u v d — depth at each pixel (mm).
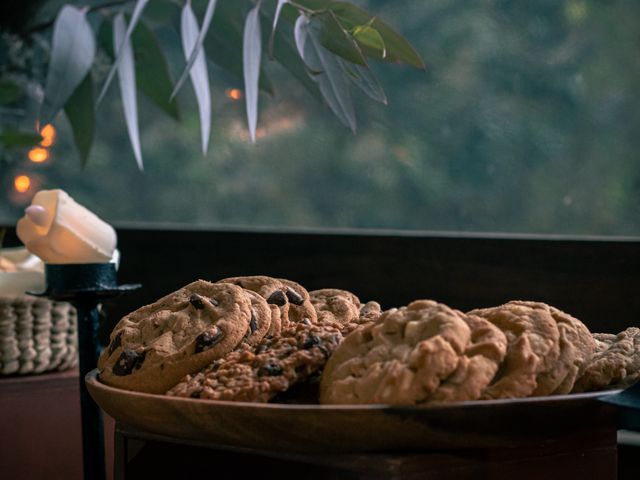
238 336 737
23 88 1314
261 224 2326
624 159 1990
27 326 1046
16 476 1032
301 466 667
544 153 2055
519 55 2096
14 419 1032
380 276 1210
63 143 2305
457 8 2154
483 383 653
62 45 997
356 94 2223
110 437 1039
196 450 704
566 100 2051
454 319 671
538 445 681
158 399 680
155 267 1401
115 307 1412
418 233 1191
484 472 667
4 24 1287
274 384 681
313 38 956
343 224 2270
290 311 800
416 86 2186
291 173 2305
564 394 689
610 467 705
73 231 887
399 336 683
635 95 1993
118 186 2352
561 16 2053
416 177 2180
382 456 650
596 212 2012
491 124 2115
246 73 958
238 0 1132
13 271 1059
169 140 2367
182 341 738
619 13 2002
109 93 2350
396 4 2178
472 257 1135
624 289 1031
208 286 779
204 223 2355
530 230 2068
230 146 2344
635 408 651
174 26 1255
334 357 693
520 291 1098
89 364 887
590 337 728
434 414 636
